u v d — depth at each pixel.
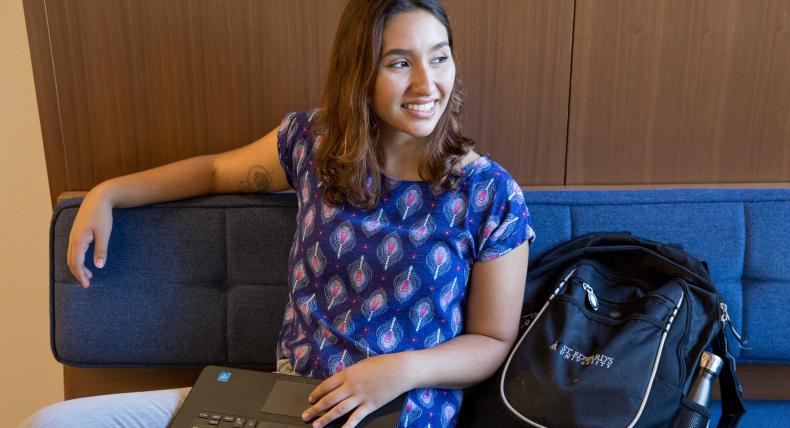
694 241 1.39
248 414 1.06
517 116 1.47
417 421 1.11
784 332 1.39
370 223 1.14
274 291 1.38
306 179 1.23
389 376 1.05
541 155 1.49
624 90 1.45
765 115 1.47
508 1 1.39
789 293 1.38
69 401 1.14
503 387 1.16
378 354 1.12
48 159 1.47
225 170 1.37
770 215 1.38
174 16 1.39
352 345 1.13
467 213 1.14
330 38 1.42
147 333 1.38
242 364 1.42
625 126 1.47
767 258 1.38
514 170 1.50
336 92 1.14
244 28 1.41
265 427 1.04
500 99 1.46
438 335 1.15
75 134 1.46
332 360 1.13
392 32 1.06
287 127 1.29
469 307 1.19
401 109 1.09
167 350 1.39
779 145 1.49
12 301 1.65
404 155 1.17
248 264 1.38
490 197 1.14
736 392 1.25
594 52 1.42
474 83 1.44
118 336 1.37
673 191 1.41
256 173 1.34
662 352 1.17
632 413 1.08
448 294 1.14
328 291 1.17
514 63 1.43
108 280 1.36
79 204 1.35
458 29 1.41
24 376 1.72
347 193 1.15
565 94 1.45
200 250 1.37
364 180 1.14
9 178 1.55
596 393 1.10
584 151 1.49
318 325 1.17
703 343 1.21
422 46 1.07
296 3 1.40
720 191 1.40
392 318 1.14
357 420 1.03
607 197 1.40
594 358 1.15
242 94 1.45
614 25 1.41
